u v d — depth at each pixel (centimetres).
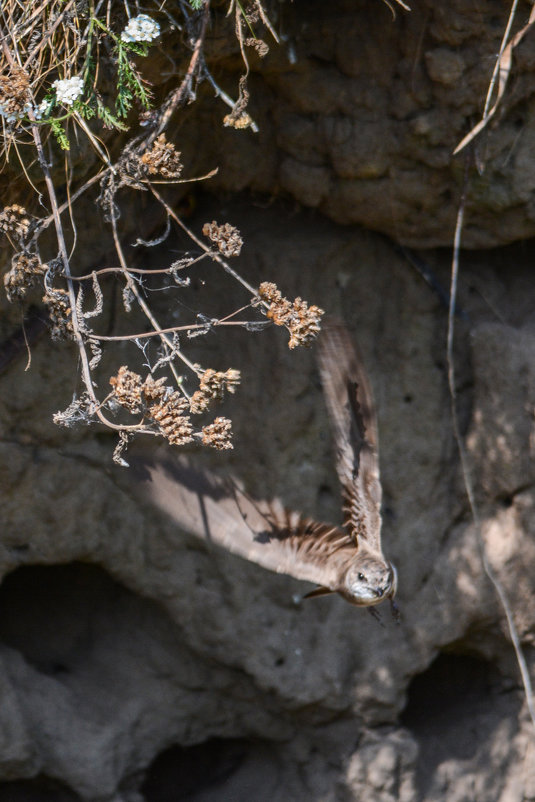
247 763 1255
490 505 1164
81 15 758
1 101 703
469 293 1138
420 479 1158
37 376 1023
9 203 832
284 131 1032
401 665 1178
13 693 1127
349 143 1012
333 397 598
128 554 1118
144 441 994
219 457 1118
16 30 744
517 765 1223
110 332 1045
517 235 1046
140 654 1197
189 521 532
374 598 543
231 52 901
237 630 1156
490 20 930
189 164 1045
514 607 1164
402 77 977
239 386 1122
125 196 1001
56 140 809
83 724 1155
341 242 1104
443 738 1244
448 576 1170
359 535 580
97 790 1145
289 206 1112
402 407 1148
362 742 1198
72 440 1063
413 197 1036
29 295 980
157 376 1077
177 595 1142
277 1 933
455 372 1149
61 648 1202
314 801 1203
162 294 1086
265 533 549
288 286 1097
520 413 1125
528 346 1114
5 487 1046
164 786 1254
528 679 1166
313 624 1177
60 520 1077
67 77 752
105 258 1012
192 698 1198
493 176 999
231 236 695
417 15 948
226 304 1104
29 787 1183
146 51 736
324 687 1168
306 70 995
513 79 951
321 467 1142
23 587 1187
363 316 1130
